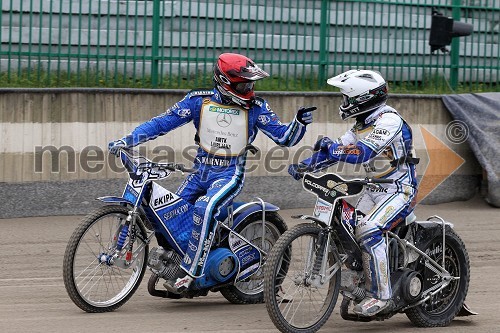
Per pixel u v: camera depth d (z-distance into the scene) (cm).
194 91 838
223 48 1459
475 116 1493
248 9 1465
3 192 1262
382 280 728
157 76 1418
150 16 1414
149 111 1337
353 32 1548
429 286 777
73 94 1289
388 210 735
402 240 758
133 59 1402
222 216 833
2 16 1334
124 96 1319
